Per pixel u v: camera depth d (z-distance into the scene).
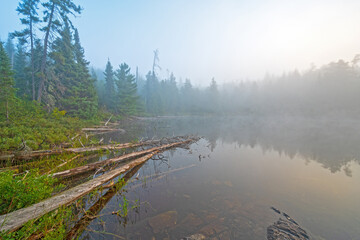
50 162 6.99
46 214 3.19
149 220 3.63
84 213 3.82
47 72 19.09
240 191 5.03
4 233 2.45
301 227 3.38
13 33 18.17
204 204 4.28
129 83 38.25
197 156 9.45
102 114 27.58
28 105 15.25
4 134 8.27
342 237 3.11
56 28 18.83
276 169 7.11
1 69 14.09
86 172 6.67
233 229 3.31
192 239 3.03
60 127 12.74
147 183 5.68
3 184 3.16
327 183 5.58
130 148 11.32
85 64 28.73
